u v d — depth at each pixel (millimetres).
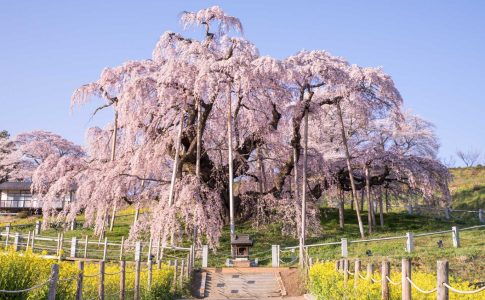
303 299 19062
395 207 53031
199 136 29594
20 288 7906
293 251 26547
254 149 34469
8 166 57281
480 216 39656
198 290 21125
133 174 29688
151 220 28125
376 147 37094
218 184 32188
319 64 31281
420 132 41562
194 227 26828
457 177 59000
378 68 33375
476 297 8742
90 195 30750
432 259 21328
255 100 31016
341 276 13977
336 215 41781
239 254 24844
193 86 28344
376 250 25375
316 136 40094
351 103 32938
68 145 58812
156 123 29922
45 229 33781
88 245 29219
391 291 9945
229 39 30078
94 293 11609
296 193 31938
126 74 31797
